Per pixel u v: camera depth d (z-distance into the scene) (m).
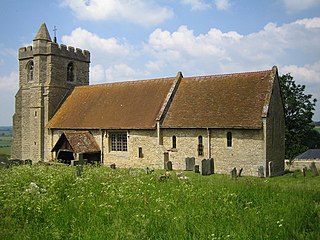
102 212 9.09
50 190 11.53
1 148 79.69
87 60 42.56
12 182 12.91
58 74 38.84
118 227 8.03
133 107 32.84
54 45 38.28
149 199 10.65
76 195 11.10
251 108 26.42
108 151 32.69
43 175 14.71
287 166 33.75
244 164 25.88
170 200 10.52
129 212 9.29
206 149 27.53
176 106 30.36
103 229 7.90
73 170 17.86
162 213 9.16
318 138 53.12
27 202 9.57
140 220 8.45
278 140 27.94
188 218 8.77
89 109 35.59
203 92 30.20
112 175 16.20
